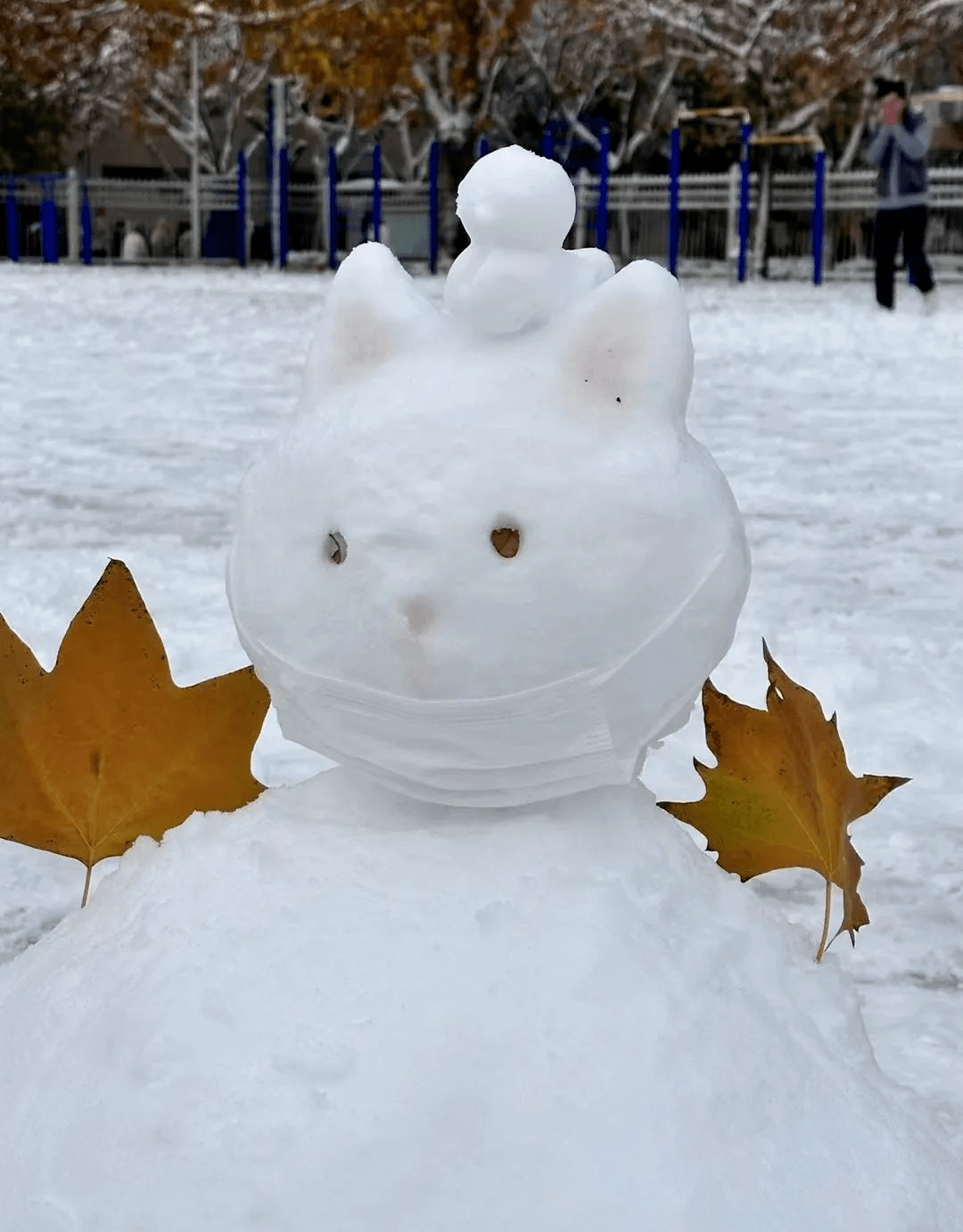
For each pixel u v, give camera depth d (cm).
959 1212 139
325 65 2900
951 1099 214
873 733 373
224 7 2973
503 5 2867
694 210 3250
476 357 145
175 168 3859
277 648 145
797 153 3256
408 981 132
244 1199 122
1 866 295
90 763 167
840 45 2928
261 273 2950
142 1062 130
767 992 146
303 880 142
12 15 3133
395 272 153
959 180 2830
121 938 145
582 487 138
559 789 148
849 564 568
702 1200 125
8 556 532
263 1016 131
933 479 758
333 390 150
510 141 3238
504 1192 123
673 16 3022
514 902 138
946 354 1375
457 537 137
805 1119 136
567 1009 131
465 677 137
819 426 932
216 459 776
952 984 256
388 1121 124
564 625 137
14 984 151
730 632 149
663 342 143
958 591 530
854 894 173
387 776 148
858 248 3152
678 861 151
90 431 859
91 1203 126
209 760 167
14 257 3222
